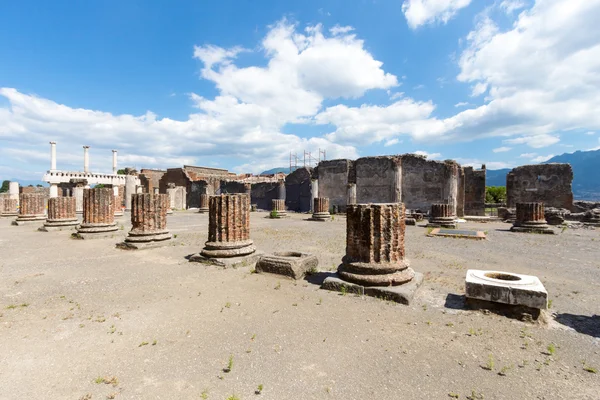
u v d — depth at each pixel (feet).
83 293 19.04
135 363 11.17
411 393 9.59
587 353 12.09
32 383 9.93
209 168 157.38
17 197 91.25
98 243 38.09
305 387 9.82
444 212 56.75
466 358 11.66
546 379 10.35
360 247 19.80
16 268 25.38
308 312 16.08
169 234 37.01
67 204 52.16
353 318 15.31
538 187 83.35
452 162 78.23
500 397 9.42
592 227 54.95
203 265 26.43
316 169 107.45
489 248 35.09
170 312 16.02
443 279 22.24
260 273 23.56
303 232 49.78
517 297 15.29
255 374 10.52
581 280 22.11
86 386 9.79
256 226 59.72
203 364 11.12
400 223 19.93
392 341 12.98
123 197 103.40
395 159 88.79
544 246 36.29
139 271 24.48
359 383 10.07
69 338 13.09
